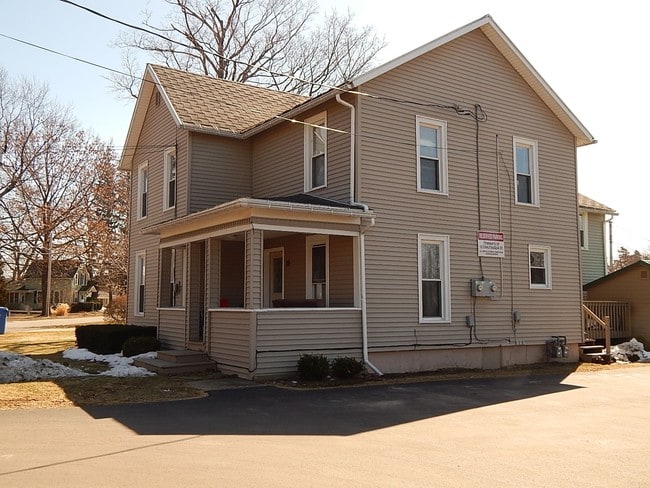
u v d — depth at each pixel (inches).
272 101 836.0
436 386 496.1
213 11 1357.0
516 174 700.7
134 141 874.1
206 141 711.7
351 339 549.6
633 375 593.9
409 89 618.2
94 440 292.8
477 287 635.5
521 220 693.3
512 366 666.8
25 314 2278.5
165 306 708.7
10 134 1658.5
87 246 1729.8
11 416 352.2
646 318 847.1
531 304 690.2
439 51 645.9
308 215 530.6
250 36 1389.0
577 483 233.5
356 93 580.4
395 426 336.8
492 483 231.5
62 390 443.2
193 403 400.8
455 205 637.9
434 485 227.5
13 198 1690.5
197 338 632.4
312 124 641.6
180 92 758.5
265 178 710.5
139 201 859.4
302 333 525.0
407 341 587.2
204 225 589.6
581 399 440.1
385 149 594.2
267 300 692.1
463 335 627.8
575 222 746.8
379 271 576.4
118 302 1236.5
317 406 394.9
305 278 632.4
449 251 628.1
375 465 253.9
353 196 569.0
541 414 379.2
